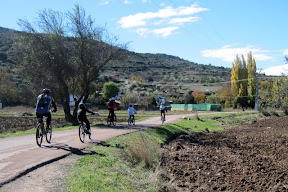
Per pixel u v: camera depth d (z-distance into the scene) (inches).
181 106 2965.1
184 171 514.9
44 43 1023.6
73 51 1072.8
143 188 383.2
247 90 2915.8
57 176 346.6
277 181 466.6
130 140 603.8
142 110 2650.1
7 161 393.4
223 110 2731.3
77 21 1040.8
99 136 671.8
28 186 307.4
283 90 1909.4
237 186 444.1
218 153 682.8
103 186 342.0
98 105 2738.7
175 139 882.1
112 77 4488.2
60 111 2153.1
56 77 1039.6
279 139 925.2
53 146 514.0
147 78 4970.5
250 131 1185.4
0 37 3976.4
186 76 5821.9
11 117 1593.3
